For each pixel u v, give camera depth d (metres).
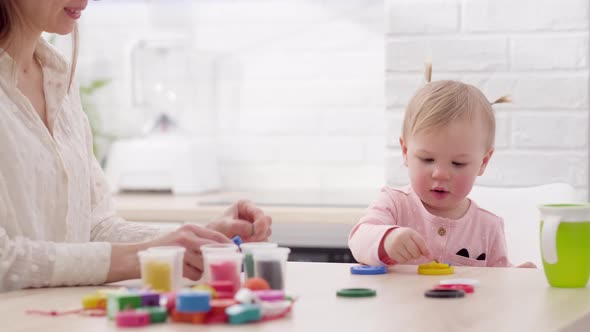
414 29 2.36
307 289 1.18
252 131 3.23
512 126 2.33
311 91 3.16
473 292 1.16
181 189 3.00
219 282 1.04
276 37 3.19
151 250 1.14
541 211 1.25
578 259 1.20
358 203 2.57
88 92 3.23
